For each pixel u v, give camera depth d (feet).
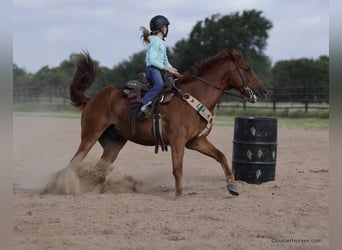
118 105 42.88
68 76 262.06
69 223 31.50
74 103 46.32
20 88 211.00
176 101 41.14
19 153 70.85
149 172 54.95
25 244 27.25
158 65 41.06
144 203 37.60
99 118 43.50
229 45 258.37
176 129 40.63
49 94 209.67
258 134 47.06
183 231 30.32
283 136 95.30
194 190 44.16
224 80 42.37
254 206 37.01
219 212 35.01
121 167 58.65
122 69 263.49
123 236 29.17
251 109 157.89
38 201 37.78
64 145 80.94
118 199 38.99
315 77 253.24
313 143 83.82
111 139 45.47
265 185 45.78
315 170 55.36
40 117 150.10
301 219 33.32
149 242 28.09
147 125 41.86
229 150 75.82
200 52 257.75
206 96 41.68
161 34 42.27
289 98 157.99
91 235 29.30
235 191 40.70
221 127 116.98
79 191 42.29
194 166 59.72
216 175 52.90
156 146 42.22
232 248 27.22
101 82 257.34
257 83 42.65
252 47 263.70
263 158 47.21
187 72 43.42
